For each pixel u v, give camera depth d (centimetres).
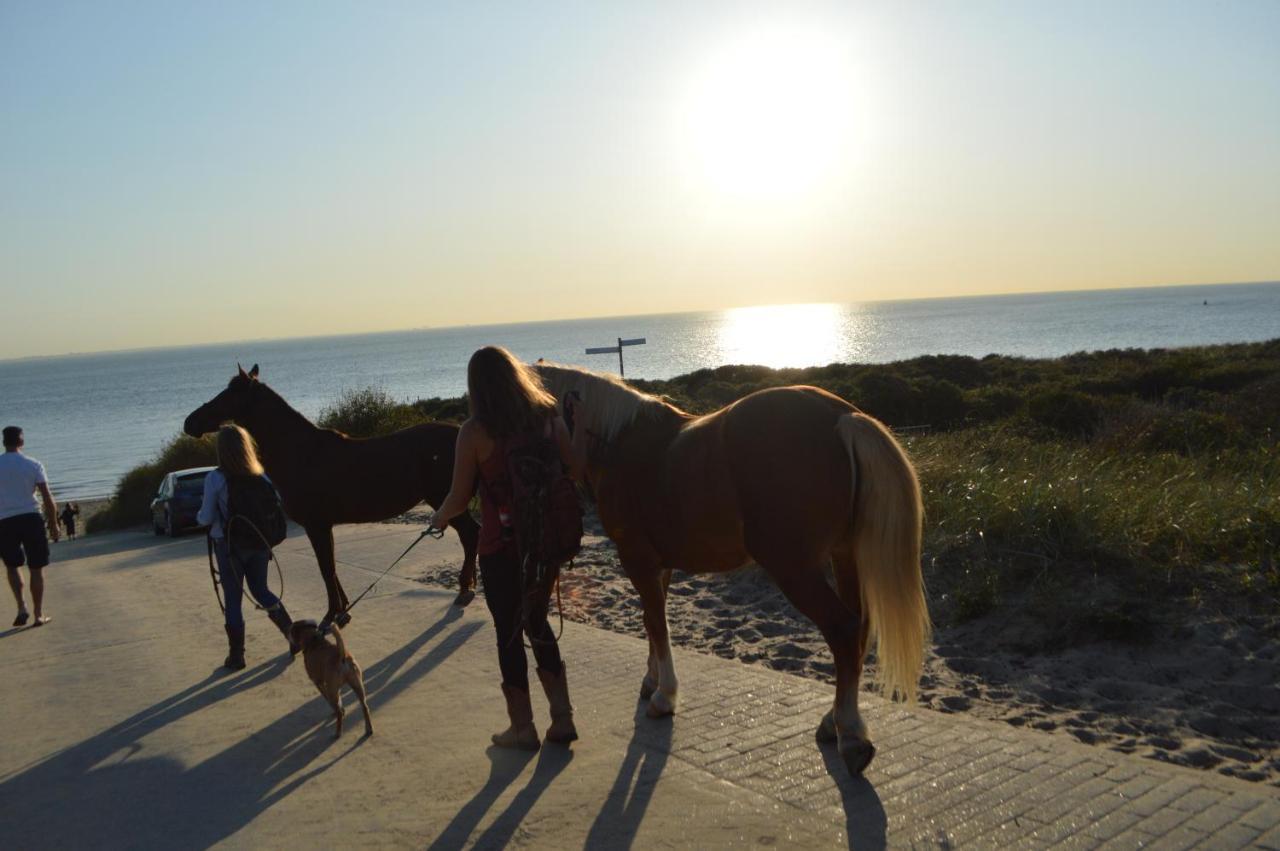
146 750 510
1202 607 563
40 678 692
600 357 12512
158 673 676
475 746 478
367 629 762
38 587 927
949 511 777
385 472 783
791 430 409
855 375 3925
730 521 427
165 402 12288
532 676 592
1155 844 323
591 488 520
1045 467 915
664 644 497
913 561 393
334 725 530
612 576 907
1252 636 523
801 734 456
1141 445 1253
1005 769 395
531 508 440
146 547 1756
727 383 3741
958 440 1159
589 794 405
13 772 491
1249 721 445
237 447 677
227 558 671
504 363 455
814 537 403
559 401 513
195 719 560
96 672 696
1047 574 648
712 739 458
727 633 682
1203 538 641
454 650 678
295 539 1412
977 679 538
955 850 331
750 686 538
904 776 397
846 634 398
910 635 390
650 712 496
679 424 480
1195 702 473
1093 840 329
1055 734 452
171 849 383
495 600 459
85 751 516
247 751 497
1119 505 716
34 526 918
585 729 489
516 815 390
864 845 340
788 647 629
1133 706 477
